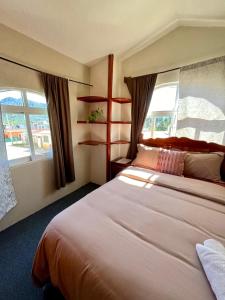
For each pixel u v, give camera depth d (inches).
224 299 24.4
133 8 74.1
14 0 59.3
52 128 91.2
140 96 108.8
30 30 74.9
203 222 47.6
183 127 97.3
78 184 121.3
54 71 92.4
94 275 32.6
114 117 117.3
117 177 82.1
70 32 81.7
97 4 68.4
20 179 83.1
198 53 91.0
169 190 68.1
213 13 78.6
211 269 30.2
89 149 127.9
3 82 71.6
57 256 39.9
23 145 86.1
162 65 101.9
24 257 63.1
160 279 30.3
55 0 62.6
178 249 37.7
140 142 112.8
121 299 28.5
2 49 69.3
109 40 93.2
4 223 77.9
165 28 93.7
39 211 93.2
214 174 80.9
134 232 42.8
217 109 87.2
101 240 39.4
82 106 115.4
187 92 94.0
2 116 75.1
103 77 112.0
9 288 52.0
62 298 48.9
